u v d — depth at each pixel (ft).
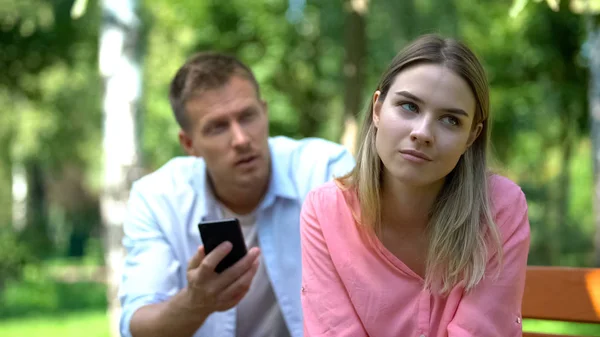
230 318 7.29
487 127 5.12
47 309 39.55
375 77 32.24
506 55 36.99
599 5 13.03
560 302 6.09
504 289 4.99
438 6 28.04
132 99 20.01
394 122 4.76
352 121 22.27
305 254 5.55
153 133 44.57
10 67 34.71
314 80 41.60
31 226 64.34
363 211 5.21
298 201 7.43
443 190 5.21
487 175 5.19
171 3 41.60
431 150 4.67
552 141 41.42
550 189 44.91
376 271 5.23
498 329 4.94
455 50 4.76
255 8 41.04
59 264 68.59
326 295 5.34
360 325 5.26
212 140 7.02
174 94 7.36
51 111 50.70
